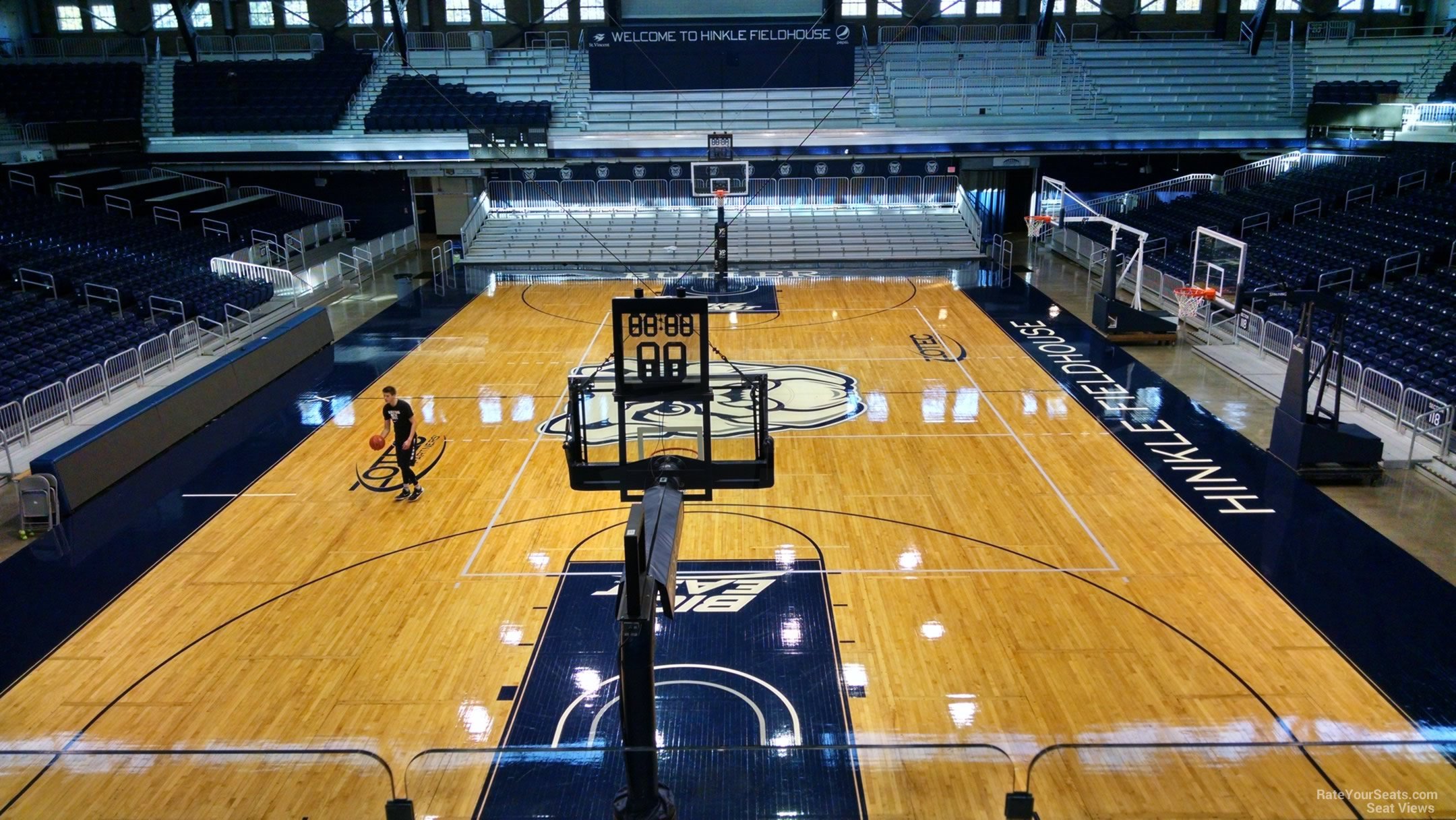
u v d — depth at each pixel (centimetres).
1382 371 1627
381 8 3472
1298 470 1382
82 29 3447
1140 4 3466
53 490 1270
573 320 2347
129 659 968
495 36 3497
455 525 1262
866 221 3281
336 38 3494
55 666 956
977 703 881
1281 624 1005
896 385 1820
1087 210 3219
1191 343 2062
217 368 1716
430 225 3734
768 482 767
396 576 1130
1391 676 915
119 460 1418
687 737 838
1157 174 3497
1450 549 1166
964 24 3503
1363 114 2847
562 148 3027
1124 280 2584
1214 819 684
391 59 3375
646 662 572
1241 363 1888
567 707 881
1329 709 866
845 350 2061
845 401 1734
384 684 919
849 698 892
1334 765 760
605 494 1355
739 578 1116
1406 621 1011
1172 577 1109
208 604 1073
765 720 861
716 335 2195
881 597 1070
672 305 722
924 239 3180
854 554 1173
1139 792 700
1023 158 3256
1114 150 3042
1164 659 948
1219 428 1580
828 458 1478
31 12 3422
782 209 3378
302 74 3272
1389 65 3238
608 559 1166
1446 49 3183
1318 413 1396
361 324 2338
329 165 3073
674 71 3177
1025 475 1404
